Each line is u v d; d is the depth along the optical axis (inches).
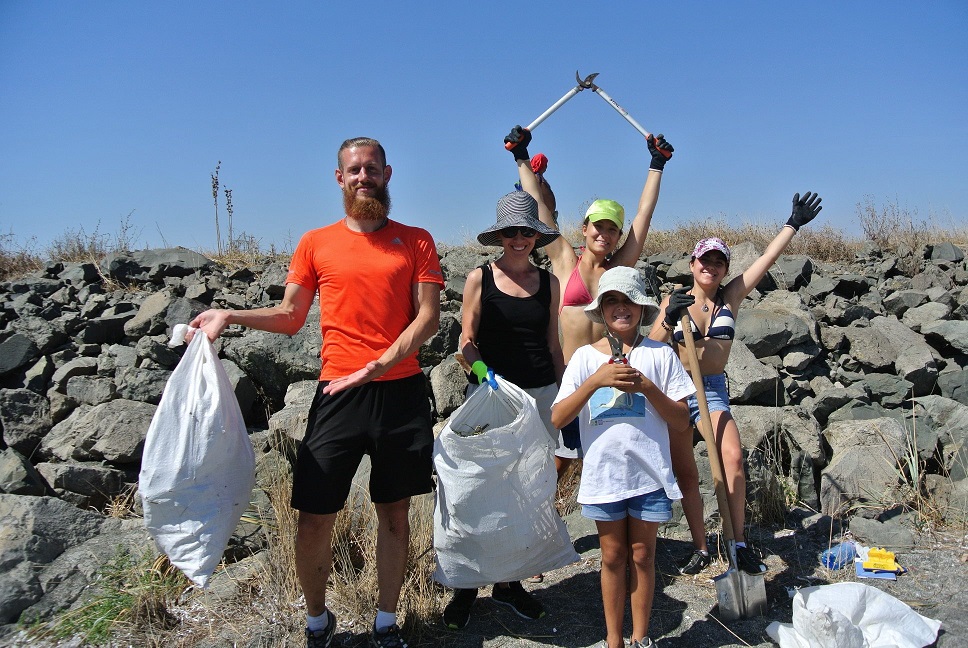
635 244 158.1
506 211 139.1
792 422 184.2
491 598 143.0
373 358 121.0
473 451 120.9
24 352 223.8
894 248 359.6
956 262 317.4
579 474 184.1
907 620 125.7
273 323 124.2
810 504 175.2
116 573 145.6
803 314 237.0
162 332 233.5
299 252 127.2
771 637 126.6
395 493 121.8
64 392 214.7
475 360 138.5
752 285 154.4
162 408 114.6
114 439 186.9
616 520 117.0
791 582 144.6
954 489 167.8
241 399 209.0
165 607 138.1
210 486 115.8
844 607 127.4
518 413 126.8
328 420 120.2
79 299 264.1
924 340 237.3
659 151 160.2
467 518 123.3
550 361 142.8
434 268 126.2
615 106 164.2
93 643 129.7
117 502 180.7
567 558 134.2
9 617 135.4
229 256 327.0
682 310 135.6
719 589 133.6
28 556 147.3
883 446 177.9
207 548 114.5
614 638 119.3
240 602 139.7
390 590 124.4
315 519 119.3
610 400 119.3
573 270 154.9
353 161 121.8
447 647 128.7
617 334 119.6
